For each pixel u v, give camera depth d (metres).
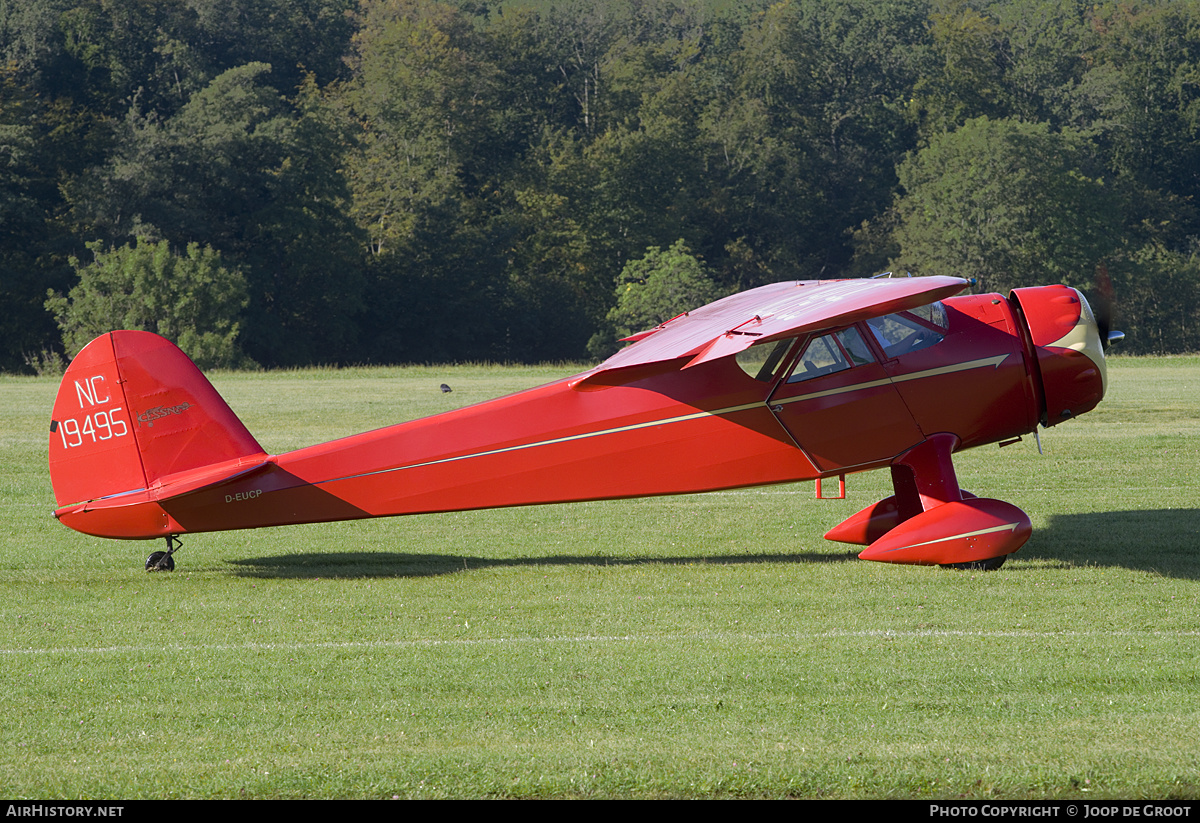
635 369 26.34
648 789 14.36
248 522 27.95
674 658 19.98
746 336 23.70
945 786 14.30
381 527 34.22
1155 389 73.75
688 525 34.03
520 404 27.91
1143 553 28.36
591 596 25.16
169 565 28.33
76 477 27.66
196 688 18.69
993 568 26.73
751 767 14.87
